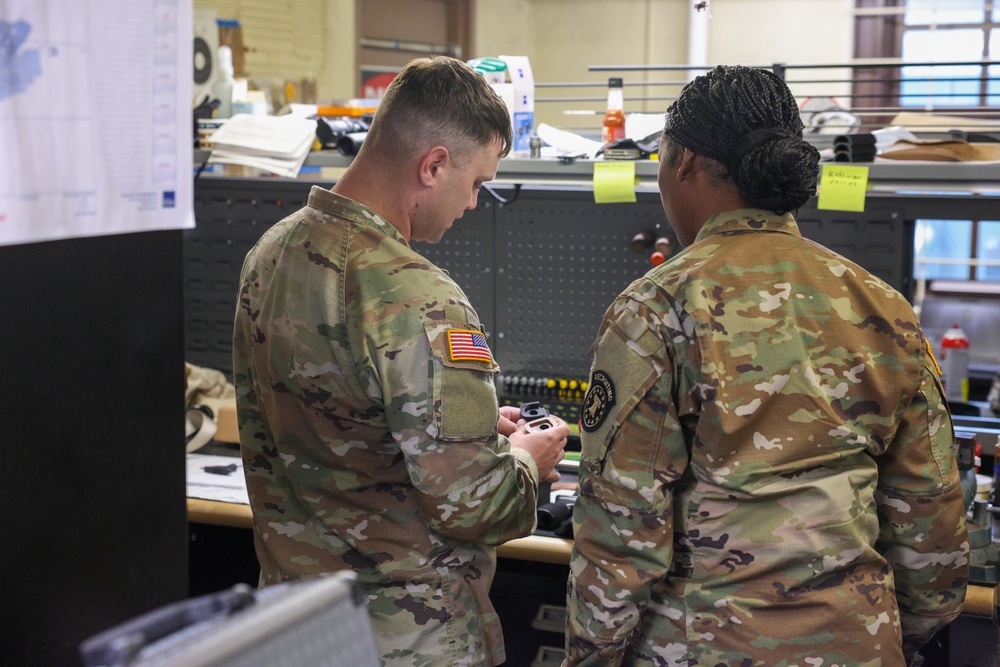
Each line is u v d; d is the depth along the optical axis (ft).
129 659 1.68
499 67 6.76
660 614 3.84
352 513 4.30
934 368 3.92
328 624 1.94
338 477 4.27
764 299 3.66
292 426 4.26
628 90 24.99
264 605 1.87
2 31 2.38
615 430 3.73
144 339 3.34
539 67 25.75
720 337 3.60
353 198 4.27
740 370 3.59
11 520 2.93
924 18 21.61
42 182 2.52
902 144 5.94
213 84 7.82
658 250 6.72
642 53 24.66
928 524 3.97
